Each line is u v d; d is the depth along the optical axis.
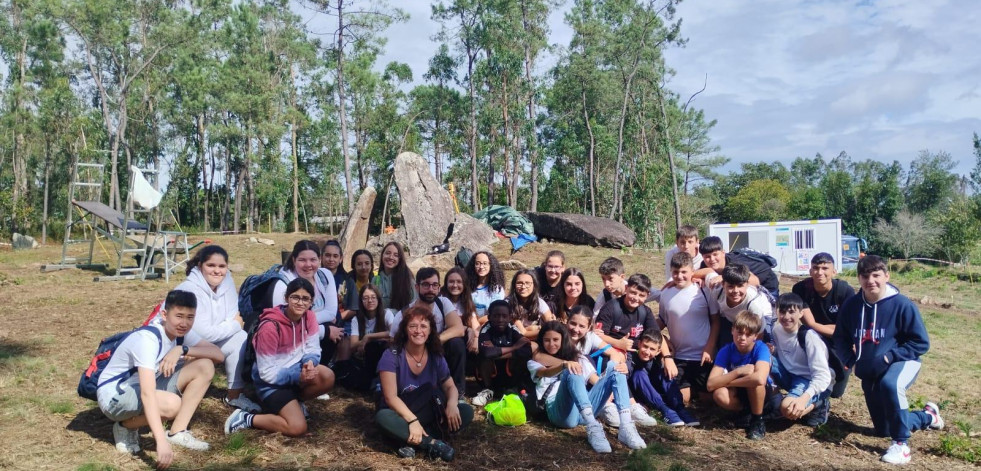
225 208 43.66
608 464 4.44
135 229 15.73
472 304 5.95
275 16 39.97
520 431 5.05
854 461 4.68
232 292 5.19
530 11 34.09
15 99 35.78
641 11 31.41
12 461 4.12
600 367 5.39
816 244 16.95
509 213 18.33
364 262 6.21
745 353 5.24
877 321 4.96
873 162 76.19
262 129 35.91
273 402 4.71
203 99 37.09
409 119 40.19
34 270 16.02
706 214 54.62
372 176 42.09
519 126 34.66
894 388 4.74
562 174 42.59
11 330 8.23
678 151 47.75
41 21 31.75
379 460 4.39
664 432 5.14
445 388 4.79
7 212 36.25
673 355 5.78
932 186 53.03
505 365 5.67
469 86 35.25
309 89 41.59
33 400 5.29
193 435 4.70
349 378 5.84
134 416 4.25
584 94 34.31
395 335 4.86
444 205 16.44
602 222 18.03
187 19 35.94
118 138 34.91
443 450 4.40
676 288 5.82
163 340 4.26
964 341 9.04
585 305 5.78
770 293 5.81
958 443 4.86
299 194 43.75
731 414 5.59
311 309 5.55
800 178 82.50
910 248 38.22
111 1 32.72
